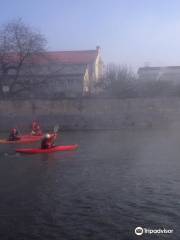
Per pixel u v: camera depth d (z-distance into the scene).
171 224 17.47
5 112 60.78
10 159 33.00
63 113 59.94
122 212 19.00
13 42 69.62
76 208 19.70
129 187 23.30
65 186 23.81
